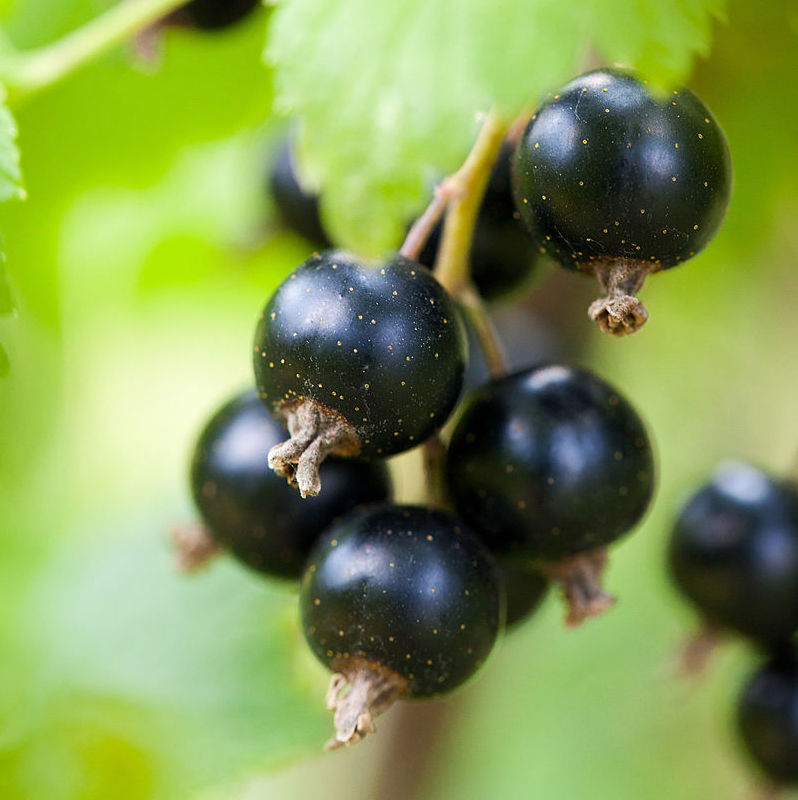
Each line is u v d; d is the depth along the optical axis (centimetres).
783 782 23
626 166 19
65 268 25
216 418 21
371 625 20
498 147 20
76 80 24
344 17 19
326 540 20
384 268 19
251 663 25
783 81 22
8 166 20
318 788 33
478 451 20
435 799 26
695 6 19
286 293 19
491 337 21
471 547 20
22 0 23
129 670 25
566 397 20
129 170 24
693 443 27
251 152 24
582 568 20
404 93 19
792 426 27
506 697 31
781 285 25
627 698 30
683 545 22
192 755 24
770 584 22
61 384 26
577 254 19
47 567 26
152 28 23
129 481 30
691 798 29
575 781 30
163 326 29
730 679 28
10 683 25
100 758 24
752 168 23
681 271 25
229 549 21
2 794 24
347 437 19
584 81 19
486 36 19
